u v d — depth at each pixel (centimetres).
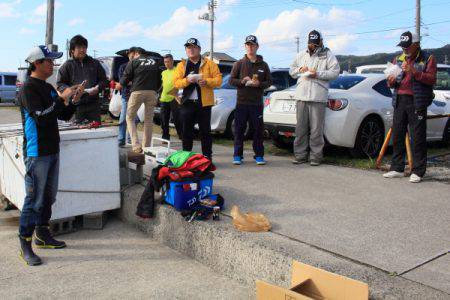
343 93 698
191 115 625
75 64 618
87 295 348
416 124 554
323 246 357
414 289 288
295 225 409
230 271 380
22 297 345
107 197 505
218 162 710
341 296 290
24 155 408
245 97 671
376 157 729
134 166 535
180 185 438
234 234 380
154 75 711
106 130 501
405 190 529
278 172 632
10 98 3172
